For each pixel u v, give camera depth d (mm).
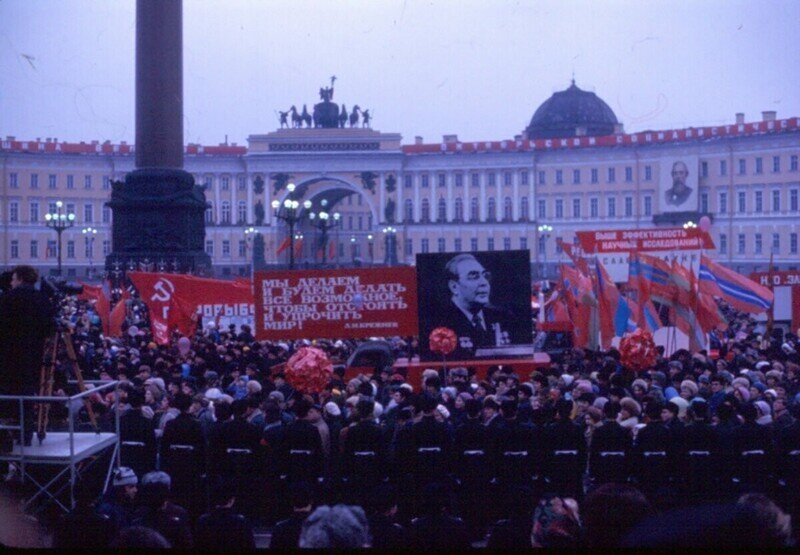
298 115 103875
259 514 11008
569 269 26859
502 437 11219
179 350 21359
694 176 92125
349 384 14203
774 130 87375
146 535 4848
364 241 110688
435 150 103125
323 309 19094
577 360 19750
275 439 11266
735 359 19250
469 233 102750
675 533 3418
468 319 18672
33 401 9102
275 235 102000
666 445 11016
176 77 42250
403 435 11000
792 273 28922
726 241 90875
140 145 42625
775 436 11258
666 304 22062
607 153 98250
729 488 10906
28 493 9609
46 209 94000
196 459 11297
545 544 5746
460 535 7047
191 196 43406
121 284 42562
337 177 102312
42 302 9250
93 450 9297
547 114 109500
